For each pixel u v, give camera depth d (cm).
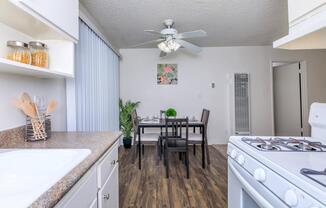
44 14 118
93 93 300
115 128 445
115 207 165
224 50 502
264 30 381
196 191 248
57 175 80
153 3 269
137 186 263
